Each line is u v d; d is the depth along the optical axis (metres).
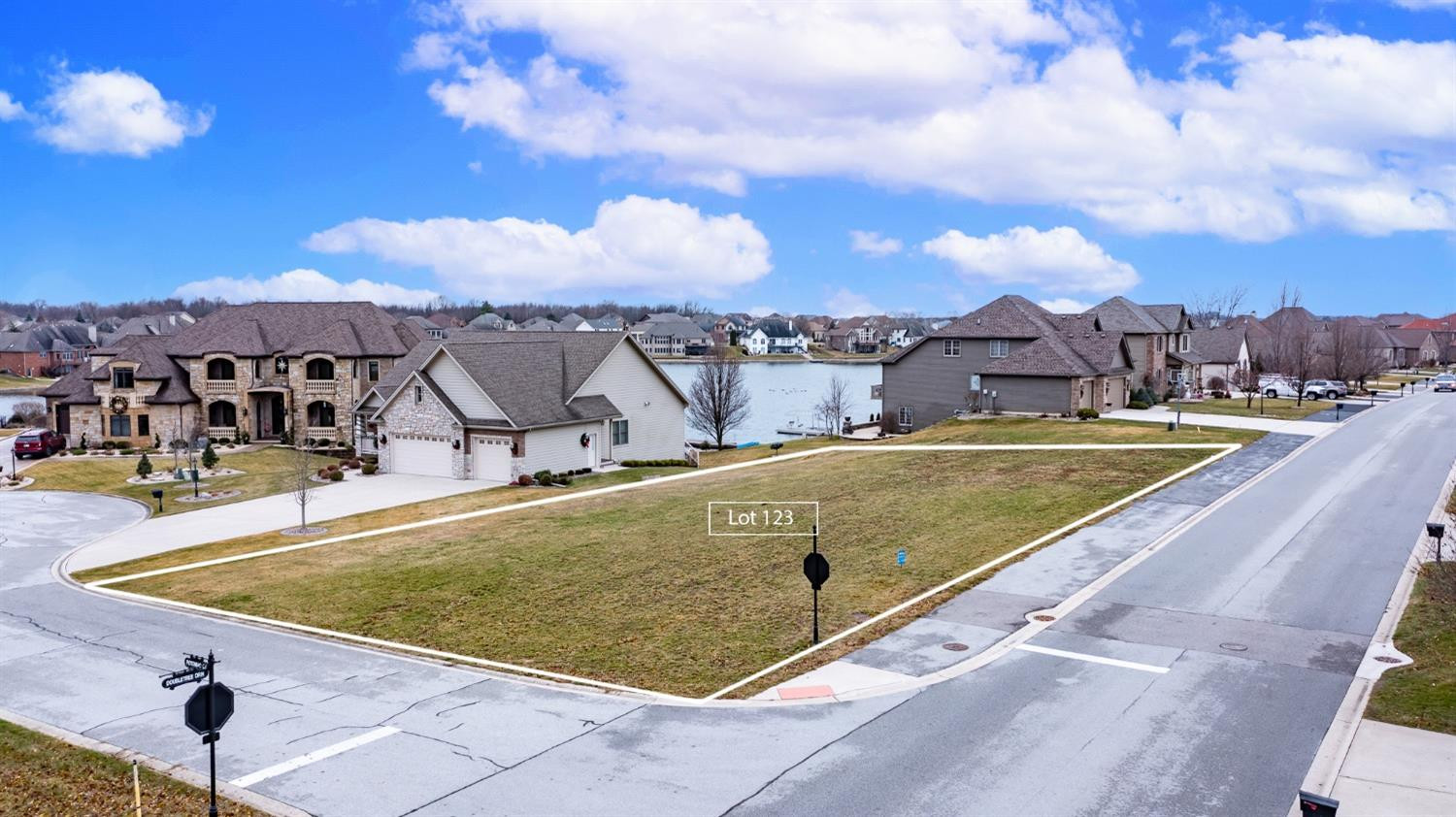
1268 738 13.95
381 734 14.77
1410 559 22.72
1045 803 12.22
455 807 12.29
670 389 50.28
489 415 41.59
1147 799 12.31
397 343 59.16
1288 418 50.72
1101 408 54.31
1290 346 90.50
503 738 14.52
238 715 15.65
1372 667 16.55
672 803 12.34
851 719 15.03
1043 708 15.20
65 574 26.83
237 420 58.81
